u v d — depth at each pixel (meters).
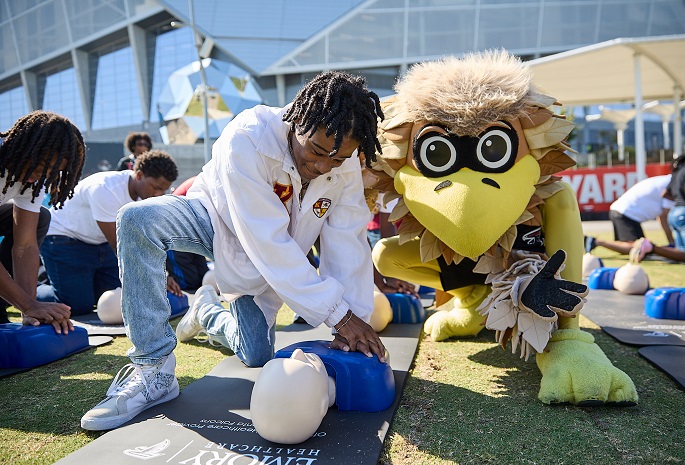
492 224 1.78
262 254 1.68
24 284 2.43
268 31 31.75
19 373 2.12
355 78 1.58
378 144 1.60
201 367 2.20
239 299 2.07
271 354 2.11
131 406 1.62
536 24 31.38
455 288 2.34
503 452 1.41
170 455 1.37
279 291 1.69
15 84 46.38
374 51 31.97
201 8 32.12
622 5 30.91
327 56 32.09
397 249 2.45
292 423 1.38
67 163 2.15
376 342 1.74
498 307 1.87
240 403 1.73
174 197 1.81
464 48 31.84
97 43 40.59
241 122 1.69
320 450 1.40
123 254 1.68
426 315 3.03
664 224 5.62
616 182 11.04
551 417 1.63
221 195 1.80
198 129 21.48
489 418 1.63
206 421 1.59
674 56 8.59
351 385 1.66
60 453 1.43
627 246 5.70
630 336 2.52
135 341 1.69
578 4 30.92
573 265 2.03
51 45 41.38
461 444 1.46
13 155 2.09
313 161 1.61
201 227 1.83
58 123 2.13
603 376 1.69
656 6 30.75
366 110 1.54
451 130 1.86
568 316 1.72
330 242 1.86
